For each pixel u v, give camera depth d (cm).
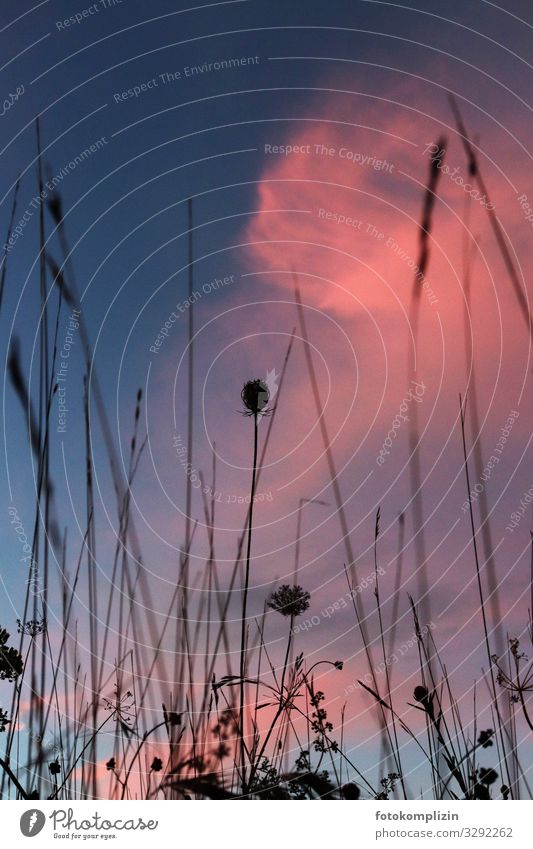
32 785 221
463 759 219
